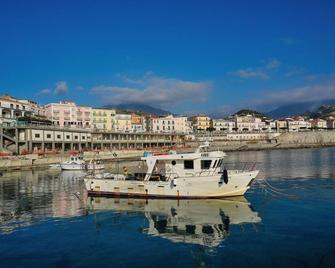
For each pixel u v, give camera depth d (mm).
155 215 29953
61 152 98062
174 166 37219
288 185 45562
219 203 34000
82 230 25969
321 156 106562
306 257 19469
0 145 94875
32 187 49594
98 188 39500
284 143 180250
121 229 26047
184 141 158500
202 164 36531
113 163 89312
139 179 38406
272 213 29625
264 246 21359
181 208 32219
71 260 20125
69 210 32844
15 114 118750
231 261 19234
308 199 35594
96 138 125375
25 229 26422
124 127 169875
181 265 19000
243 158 107250
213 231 24922
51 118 142375
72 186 49875
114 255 20719
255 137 192500
